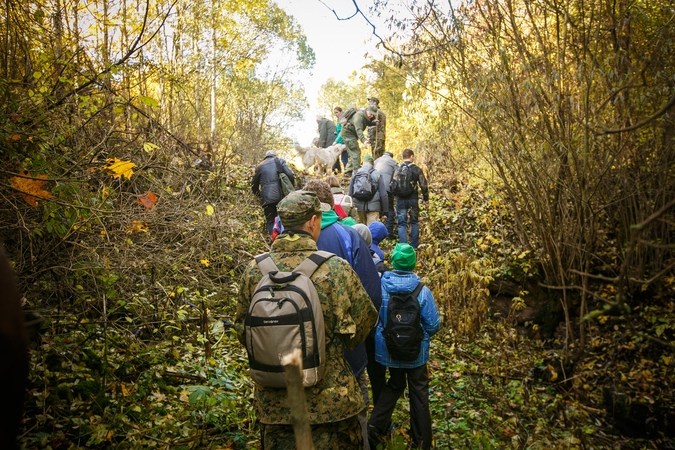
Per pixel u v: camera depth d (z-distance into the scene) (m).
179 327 4.86
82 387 3.87
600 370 7.18
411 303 4.18
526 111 7.18
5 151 3.40
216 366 4.76
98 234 4.56
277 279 2.61
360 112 12.61
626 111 6.70
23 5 4.29
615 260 8.09
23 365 1.05
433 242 9.47
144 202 4.15
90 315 4.78
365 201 9.15
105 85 4.10
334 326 2.71
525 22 7.46
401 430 4.61
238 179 9.64
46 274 4.24
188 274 5.73
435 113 8.54
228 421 4.01
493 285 8.25
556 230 7.55
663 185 7.36
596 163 7.25
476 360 6.75
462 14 7.14
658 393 6.68
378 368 4.52
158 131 5.93
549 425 5.75
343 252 3.71
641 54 6.75
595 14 6.80
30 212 4.12
